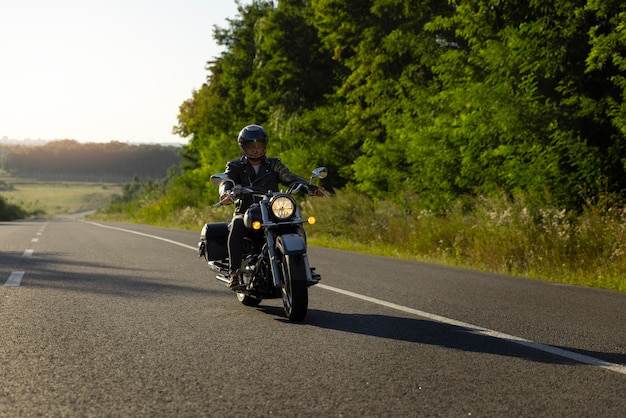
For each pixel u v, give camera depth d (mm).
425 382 4586
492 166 20062
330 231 22469
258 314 7281
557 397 4246
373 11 30234
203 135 57812
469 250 15102
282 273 6961
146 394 4297
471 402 4133
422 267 12617
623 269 11742
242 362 5137
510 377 4723
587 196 17516
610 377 4746
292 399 4191
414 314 7355
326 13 33000
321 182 33875
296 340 5949
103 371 4859
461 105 21500
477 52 23156
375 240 19656
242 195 7281
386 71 31375
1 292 8672
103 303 7898
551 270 12359
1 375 4738
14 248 16281
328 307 7816
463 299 8516
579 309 7812
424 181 23312
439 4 28031
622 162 17375
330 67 42000
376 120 32812
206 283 9773
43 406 4047
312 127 37125
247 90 47312
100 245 17422
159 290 9023
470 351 5547
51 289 9000
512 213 15305
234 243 7176
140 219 52969
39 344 5730
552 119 18578
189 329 6422
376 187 27312
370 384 4531
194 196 48969
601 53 16922
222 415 3887
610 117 18297
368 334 6227
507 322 6906
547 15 19969
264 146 7344
